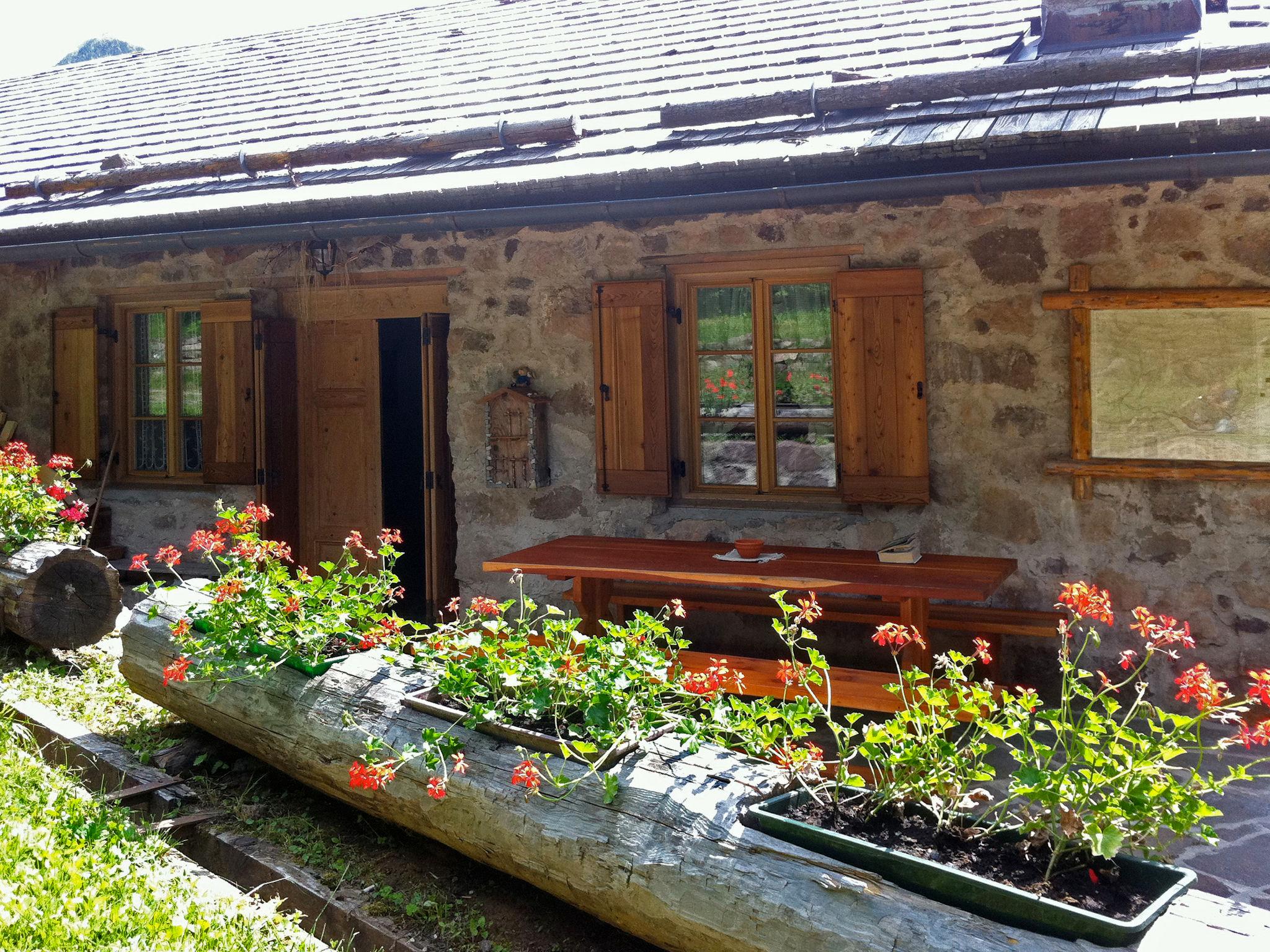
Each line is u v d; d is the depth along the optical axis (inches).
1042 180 196.9
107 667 226.4
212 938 116.5
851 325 229.3
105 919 113.1
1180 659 210.7
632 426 250.8
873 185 207.6
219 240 267.6
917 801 115.8
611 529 257.0
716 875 111.4
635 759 127.6
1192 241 205.6
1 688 209.5
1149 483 211.5
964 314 222.8
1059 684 220.1
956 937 97.4
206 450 306.8
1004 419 221.5
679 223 244.4
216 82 402.3
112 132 370.9
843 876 105.5
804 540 239.1
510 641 146.4
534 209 234.2
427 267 273.1
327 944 135.9
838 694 193.3
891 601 227.9
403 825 147.8
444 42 375.2
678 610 146.8
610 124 261.9
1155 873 101.0
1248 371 202.8
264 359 299.0
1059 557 219.0
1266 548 203.9
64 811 143.2
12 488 243.9
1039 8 262.7
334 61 386.9
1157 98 199.2
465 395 269.3
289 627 164.6
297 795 172.2
